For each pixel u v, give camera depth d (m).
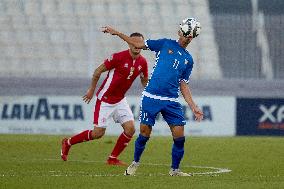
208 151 56.69
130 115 45.69
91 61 85.81
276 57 86.81
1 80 75.31
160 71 35.47
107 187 29.28
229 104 76.25
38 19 91.31
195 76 87.50
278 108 76.56
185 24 35.31
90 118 75.19
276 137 74.69
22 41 89.25
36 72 86.81
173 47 35.59
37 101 75.31
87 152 55.09
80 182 31.09
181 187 29.27
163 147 60.03
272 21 87.69
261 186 29.91
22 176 33.75
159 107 35.53
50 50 88.50
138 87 74.50
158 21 92.06
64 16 91.75
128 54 45.19
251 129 76.25
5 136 69.81
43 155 51.91
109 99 46.03
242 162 47.69
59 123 75.00
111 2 94.31
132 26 90.94
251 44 87.38
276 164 46.12
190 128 75.38
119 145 44.59
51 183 30.61
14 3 93.12
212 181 32.19
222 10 90.38
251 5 89.38
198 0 95.00
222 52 88.12
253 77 87.00
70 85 75.56
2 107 75.06
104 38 87.81
